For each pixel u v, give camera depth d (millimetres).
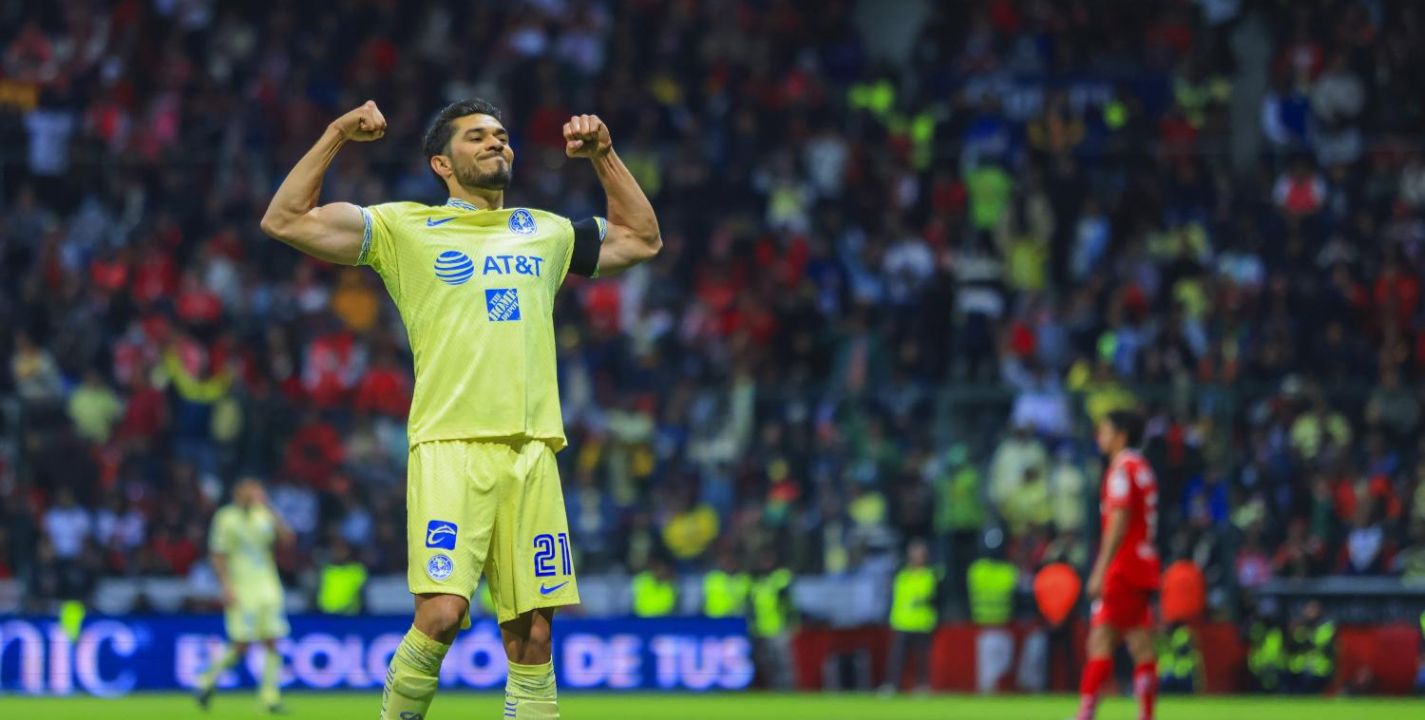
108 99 51812
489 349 13148
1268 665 37562
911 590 37406
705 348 45344
